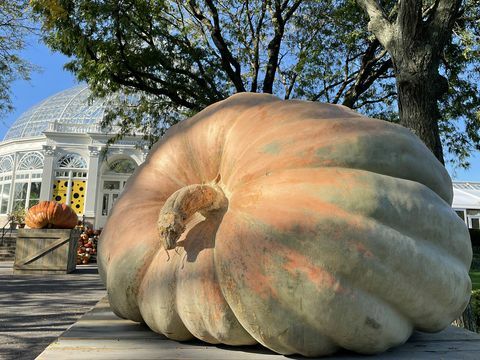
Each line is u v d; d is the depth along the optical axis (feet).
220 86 39.17
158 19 35.63
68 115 118.52
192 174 7.32
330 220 5.40
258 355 5.69
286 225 5.44
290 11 34.71
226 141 7.05
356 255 5.26
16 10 44.29
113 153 101.35
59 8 28.45
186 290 5.91
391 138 6.28
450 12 13.96
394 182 5.87
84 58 31.50
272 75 35.12
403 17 14.08
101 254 7.66
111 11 30.22
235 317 5.64
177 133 8.11
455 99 34.45
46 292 27.14
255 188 6.03
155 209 7.25
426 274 5.57
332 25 37.29
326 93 38.73
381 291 5.39
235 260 5.54
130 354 5.63
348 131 6.24
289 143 6.23
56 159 101.40
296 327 5.31
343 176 5.76
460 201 84.69
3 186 108.47
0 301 23.86
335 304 5.16
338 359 5.58
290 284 5.24
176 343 6.35
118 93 41.27
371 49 34.68
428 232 5.84
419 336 7.00
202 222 6.52
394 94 40.83
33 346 14.87
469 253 6.49
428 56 13.80
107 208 101.76
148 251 6.70
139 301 6.60
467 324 14.14
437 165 6.75
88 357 5.45
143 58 32.73
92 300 24.31
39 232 37.58
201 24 36.78
